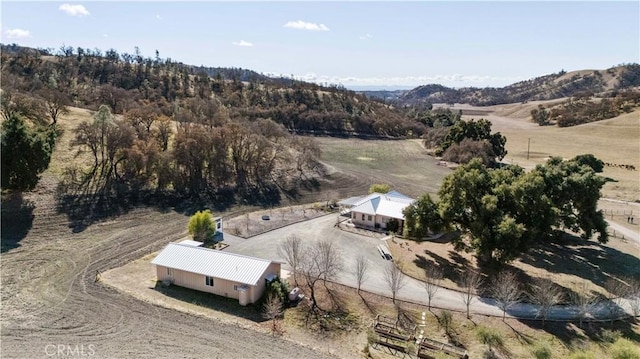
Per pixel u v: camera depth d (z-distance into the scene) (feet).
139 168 200.64
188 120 280.72
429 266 143.95
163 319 103.55
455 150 331.98
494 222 132.16
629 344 98.68
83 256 138.41
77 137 199.00
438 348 98.48
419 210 149.18
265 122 300.61
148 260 140.56
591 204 160.66
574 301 117.80
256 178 240.32
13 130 158.81
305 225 188.14
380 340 102.32
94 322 99.55
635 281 134.00
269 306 107.24
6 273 121.49
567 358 97.14
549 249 167.63
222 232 172.96
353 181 269.23
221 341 96.27
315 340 101.19
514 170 184.85
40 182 175.32
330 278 132.16
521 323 111.24
